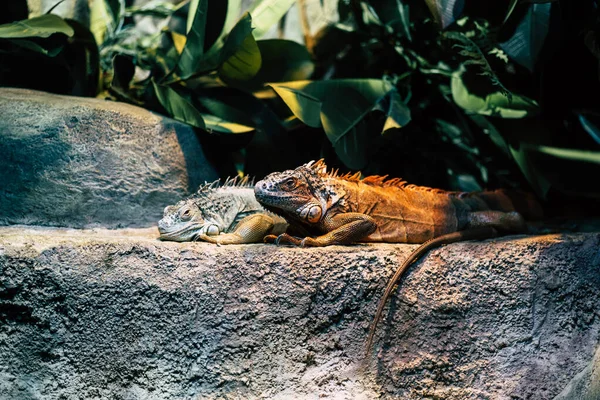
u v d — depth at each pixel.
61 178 4.06
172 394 3.31
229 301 3.36
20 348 3.17
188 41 4.67
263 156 5.11
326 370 3.47
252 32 4.82
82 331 3.22
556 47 4.54
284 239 3.51
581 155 4.87
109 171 4.23
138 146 4.38
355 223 3.64
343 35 5.86
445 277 3.57
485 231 3.97
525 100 4.70
